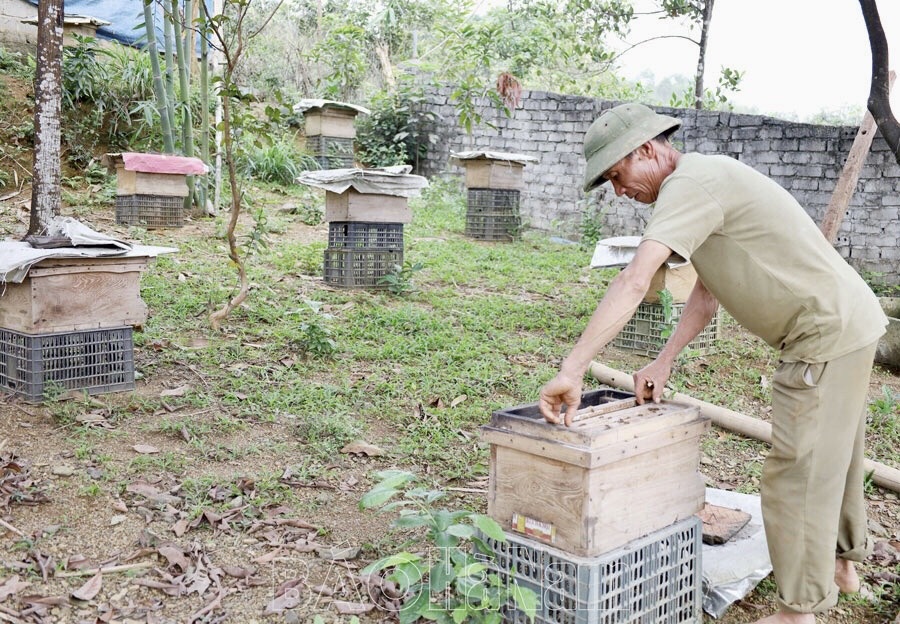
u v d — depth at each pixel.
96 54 12.84
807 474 2.70
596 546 2.54
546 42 13.95
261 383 5.25
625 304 2.51
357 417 4.91
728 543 3.46
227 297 6.95
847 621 3.21
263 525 3.54
